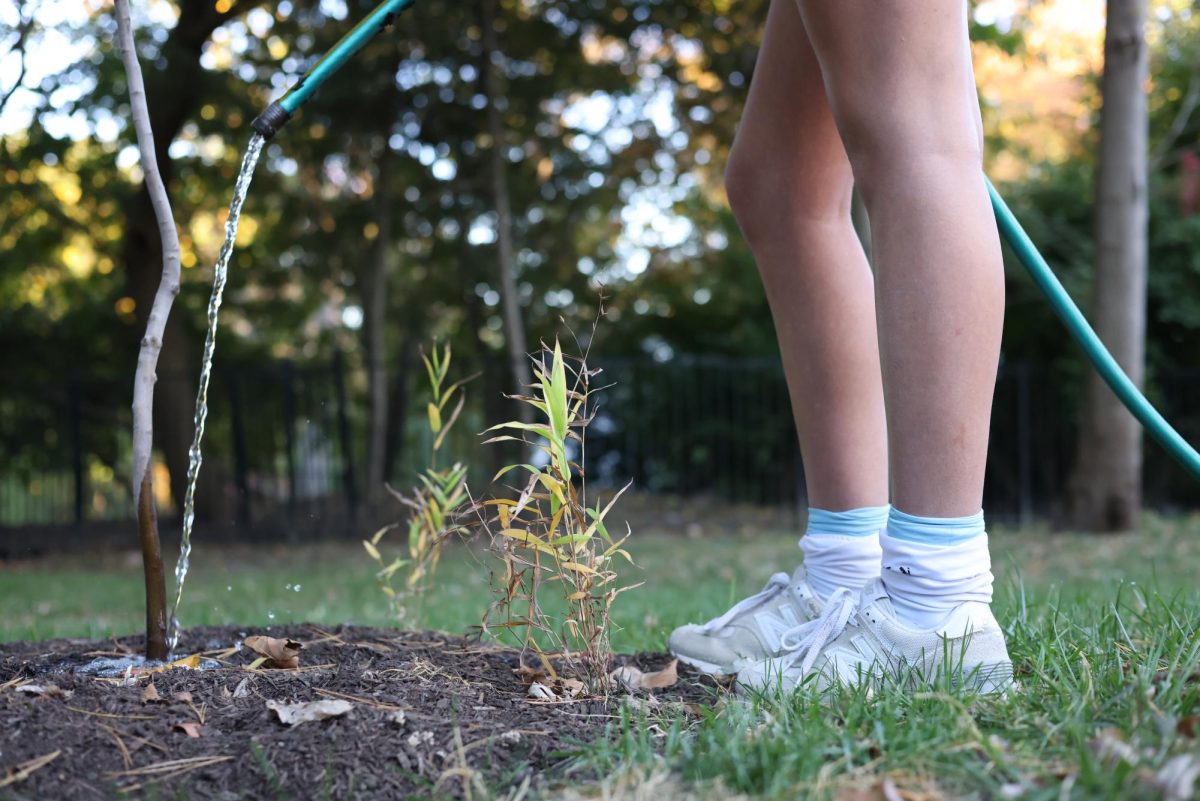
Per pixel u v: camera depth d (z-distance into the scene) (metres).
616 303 12.87
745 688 1.63
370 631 2.20
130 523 10.55
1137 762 1.13
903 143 1.50
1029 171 11.79
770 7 1.83
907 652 1.55
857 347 1.86
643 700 1.61
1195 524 8.15
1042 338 10.30
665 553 7.77
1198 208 10.09
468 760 1.33
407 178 11.12
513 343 9.74
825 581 1.88
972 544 1.53
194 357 12.53
